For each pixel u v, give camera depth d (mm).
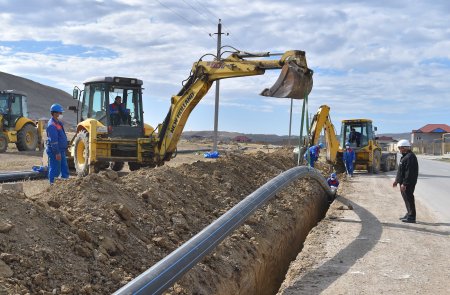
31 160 20875
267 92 11438
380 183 17906
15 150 27344
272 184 9117
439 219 10594
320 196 14320
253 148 47000
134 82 14680
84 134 13969
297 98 11453
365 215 10812
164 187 8422
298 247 10570
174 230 7070
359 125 23453
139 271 5520
